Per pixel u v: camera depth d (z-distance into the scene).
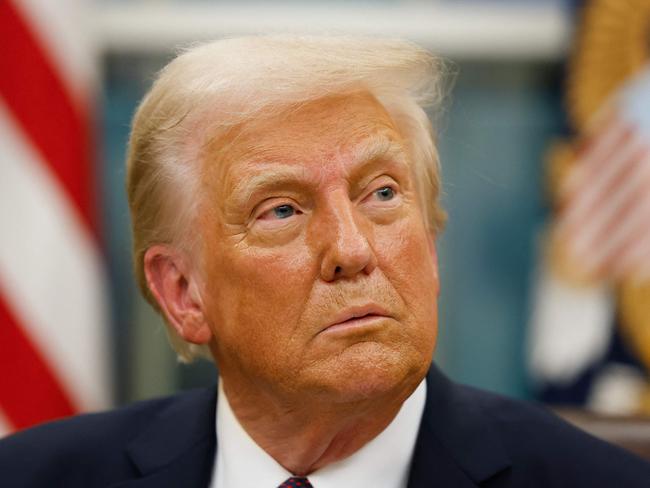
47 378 3.17
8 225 3.18
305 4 4.18
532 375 4.05
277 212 1.51
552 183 3.97
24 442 1.97
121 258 4.13
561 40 4.18
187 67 1.61
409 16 4.17
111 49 4.15
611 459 1.69
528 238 4.24
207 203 1.58
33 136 3.21
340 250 1.44
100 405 3.31
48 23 3.26
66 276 3.22
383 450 1.65
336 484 1.64
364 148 1.51
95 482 1.86
